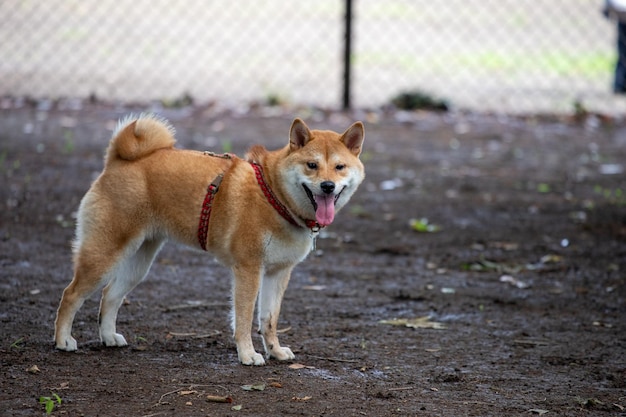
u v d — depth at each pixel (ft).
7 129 48.34
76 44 74.54
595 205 38.88
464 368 21.38
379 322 24.93
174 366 20.59
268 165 20.92
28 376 19.44
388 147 48.85
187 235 21.25
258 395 18.88
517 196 40.14
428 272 30.17
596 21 87.81
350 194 21.85
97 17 84.99
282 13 90.53
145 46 75.36
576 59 75.41
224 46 76.74
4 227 32.19
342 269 30.12
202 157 21.49
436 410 18.45
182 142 45.98
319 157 20.62
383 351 22.44
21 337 22.11
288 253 20.97
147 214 21.06
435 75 69.72
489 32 84.07
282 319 24.89
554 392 19.88
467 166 45.44
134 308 25.17
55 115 52.90
